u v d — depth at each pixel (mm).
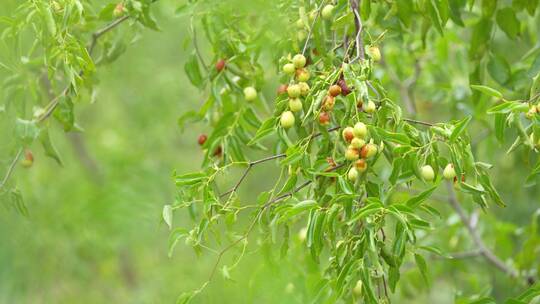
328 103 3086
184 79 8453
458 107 5855
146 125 8586
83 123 8953
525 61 5277
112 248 7426
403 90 5859
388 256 3055
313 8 3633
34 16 3621
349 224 2992
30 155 4035
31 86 4078
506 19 4234
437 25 3789
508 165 6602
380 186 3123
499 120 3307
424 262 3334
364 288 2967
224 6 3938
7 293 6031
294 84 3303
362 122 3057
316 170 3209
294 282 4348
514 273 5598
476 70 4395
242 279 3688
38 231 6859
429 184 3363
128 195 7289
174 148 9211
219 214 3334
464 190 3049
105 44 4199
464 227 6250
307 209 3055
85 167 8461
